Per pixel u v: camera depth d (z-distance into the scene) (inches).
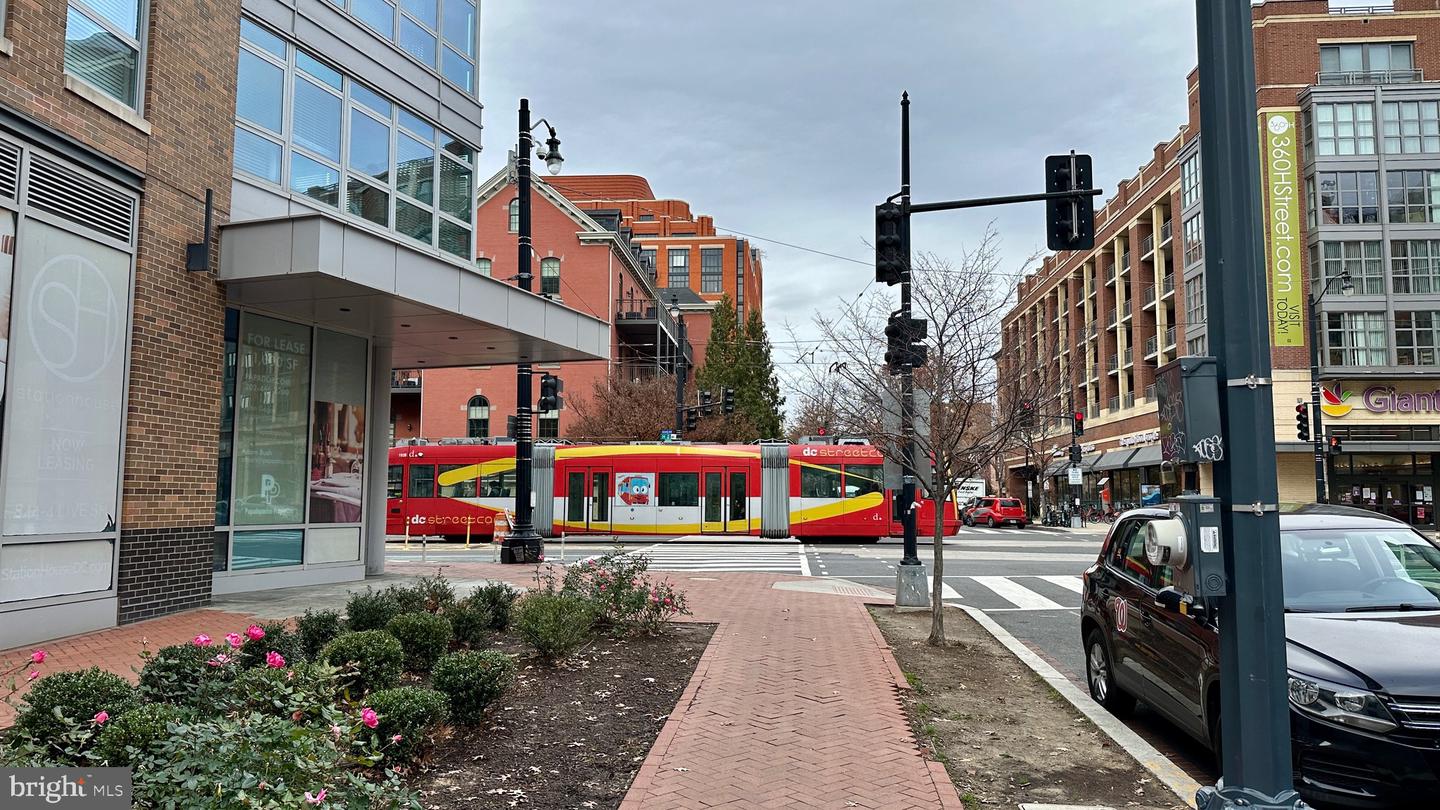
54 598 345.1
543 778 202.8
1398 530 254.4
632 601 376.2
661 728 243.6
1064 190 446.0
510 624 366.0
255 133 478.0
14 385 329.4
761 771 208.7
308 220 419.2
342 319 529.3
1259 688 144.6
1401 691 182.5
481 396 1909.4
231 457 477.7
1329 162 1456.7
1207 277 158.7
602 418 1748.3
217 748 126.8
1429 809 183.3
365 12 559.8
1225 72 156.2
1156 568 261.9
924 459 412.2
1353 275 1443.2
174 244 410.6
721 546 1048.2
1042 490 2219.5
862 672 319.6
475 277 524.7
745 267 3786.9
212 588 448.5
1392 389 1434.5
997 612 522.6
